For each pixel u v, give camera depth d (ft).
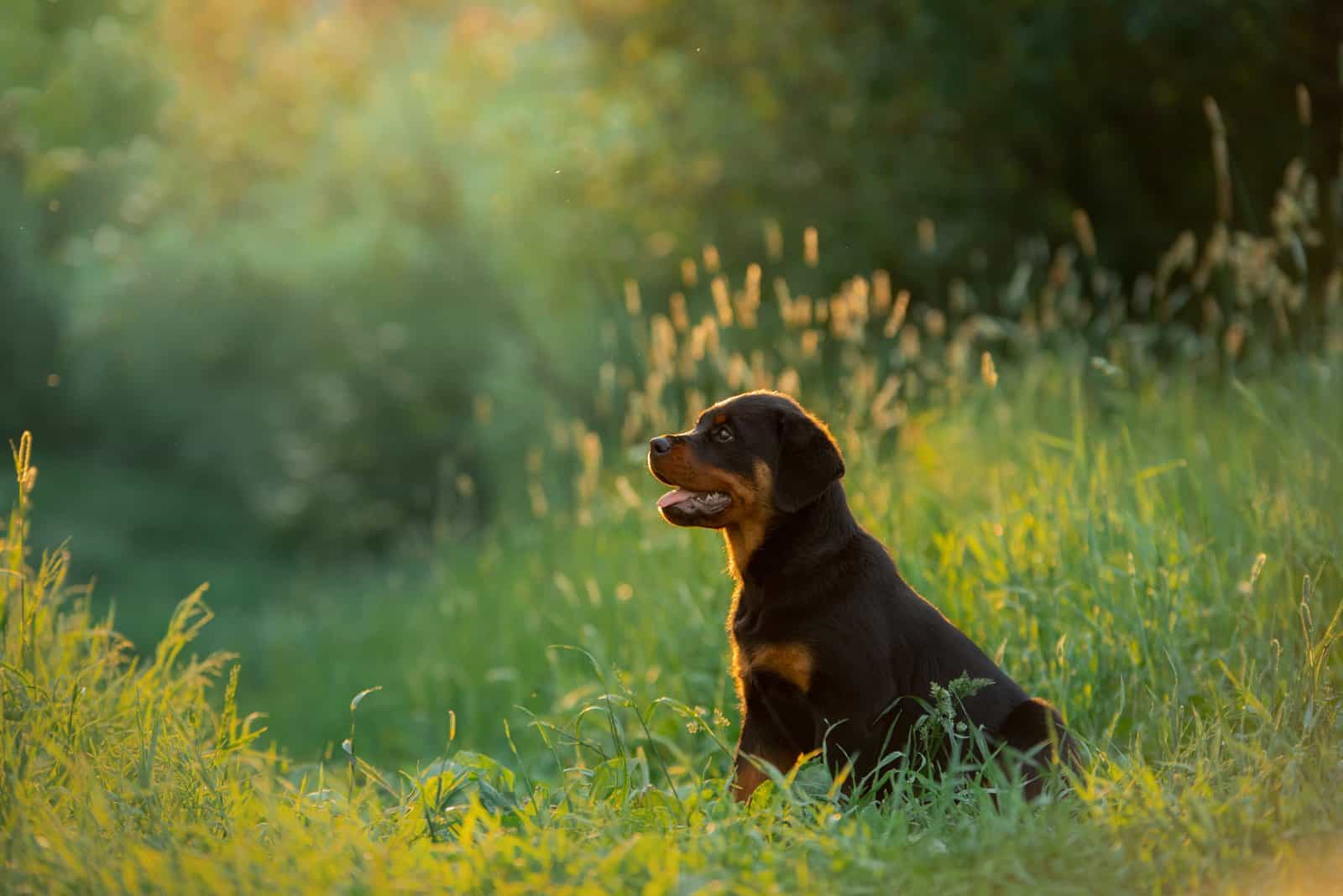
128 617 78.74
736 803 17.08
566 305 73.87
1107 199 58.90
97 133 37.91
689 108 65.31
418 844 15.57
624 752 18.48
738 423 19.56
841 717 18.38
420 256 103.65
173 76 49.93
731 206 64.28
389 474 107.76
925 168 59.93
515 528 38.55
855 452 27.96
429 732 33.14
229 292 115.85
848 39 61.46
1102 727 21.06
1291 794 15.20
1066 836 14.66
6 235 54.08
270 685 45.75
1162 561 23.08
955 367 34.17
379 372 107.76
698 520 19.34
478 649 34.78
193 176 67.05
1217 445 29.22
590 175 67.26
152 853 14.28
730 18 63.82
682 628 27.68
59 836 14.88
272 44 75.36
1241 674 20.10
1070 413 32.42
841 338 34.17
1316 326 33.88
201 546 114.62
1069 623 22.61
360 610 55.21
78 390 128.88
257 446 122.31
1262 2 48.73
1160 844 14.44
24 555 19.52
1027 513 25.07
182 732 18.37
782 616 18.74
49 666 19.20
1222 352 41.24
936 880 13.89
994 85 57.06
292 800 17.34
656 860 14.02
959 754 18.08
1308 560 22.74
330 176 99.09
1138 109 56.80
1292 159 52.26
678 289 66.85
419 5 88.28
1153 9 49.49
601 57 69.31
